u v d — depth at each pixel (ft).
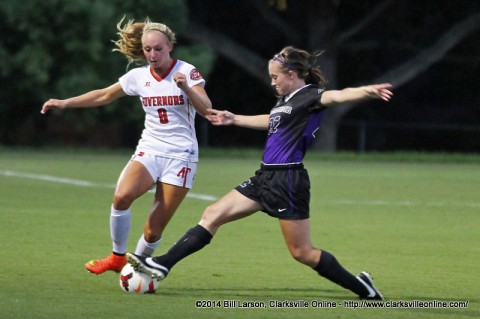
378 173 284.00
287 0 412.36
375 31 432.66
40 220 155.63
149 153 100.32
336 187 233.14
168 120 100.42
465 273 114.52
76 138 406.00
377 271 115.34
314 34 399.85
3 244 129.18
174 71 100.22
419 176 275.18
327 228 156.66
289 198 91.15
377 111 456.04
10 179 228.22
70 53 352.69
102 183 223.71
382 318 85.87
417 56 405.59
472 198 212.02
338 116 397.39
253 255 125.49
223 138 446.19
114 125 410.72
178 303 90.48
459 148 453.17
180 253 93.61
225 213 93.09
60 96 354.33
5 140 391.24
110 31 352.69
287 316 85.66
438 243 141.28
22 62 348.79
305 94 91.30
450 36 402.93
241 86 450.30
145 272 93.76
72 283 100.63
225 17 434.71
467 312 89.76
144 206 182.39
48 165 279.28
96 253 123.13
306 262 93.20
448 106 458.91
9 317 82.07
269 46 441.68
